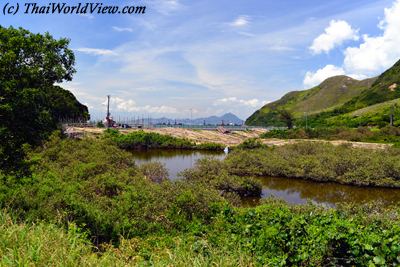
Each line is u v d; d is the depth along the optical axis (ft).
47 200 33.99
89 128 168.96
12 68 34.17
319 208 42.39
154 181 72.38
